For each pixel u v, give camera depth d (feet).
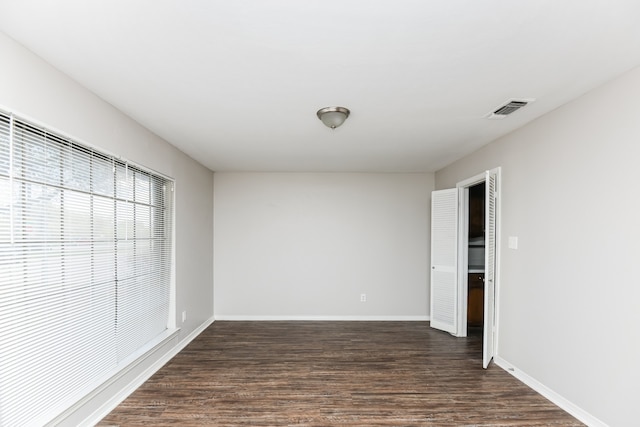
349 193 17.81
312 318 17.71
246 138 11.62
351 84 7.47
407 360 12.01
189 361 11.86
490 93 7.96
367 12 4.94
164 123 10.07
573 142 8.33
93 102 7.95
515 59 6.36
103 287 8.56
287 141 12.04
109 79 7.25
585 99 7.98
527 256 10.07
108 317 8.77
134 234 10.10
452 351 12.95
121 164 9.42
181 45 5.90
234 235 17.75
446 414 8.43
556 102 8.51
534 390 9.66
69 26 5.36
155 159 11.12
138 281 10.34
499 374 10.78
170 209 12.60
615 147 7.20
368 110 9.04
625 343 6.94
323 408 8.71
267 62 6.49
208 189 16.83
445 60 6.40
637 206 6.73
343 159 14.94
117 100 8.36
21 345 6.14
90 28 5.41
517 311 10.53
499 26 5.31
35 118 6.28
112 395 8.69
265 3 4.73
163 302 12.12
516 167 10.65
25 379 6.22
